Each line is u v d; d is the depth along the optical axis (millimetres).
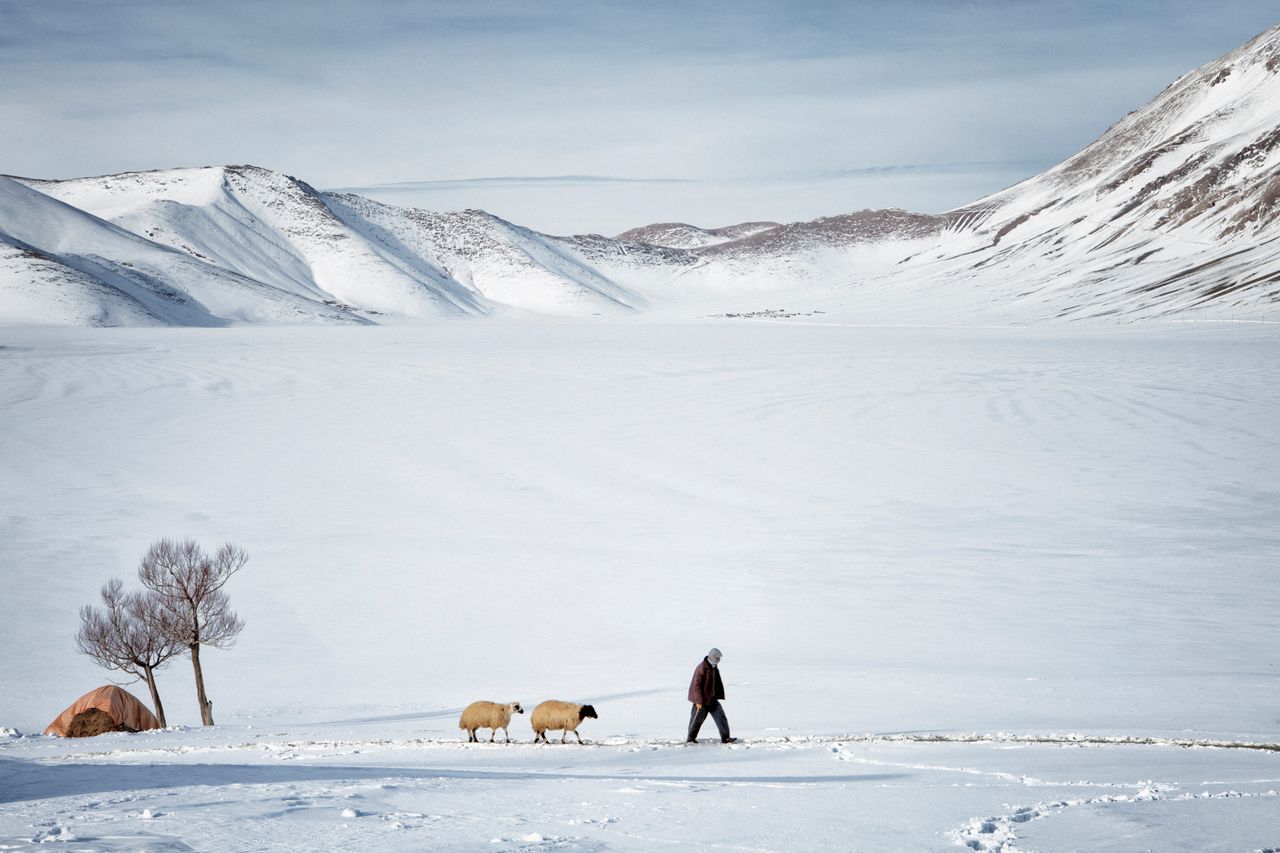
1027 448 57312
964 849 7801
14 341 150125
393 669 26422
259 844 7363
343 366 110188
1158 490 46500
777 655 25969
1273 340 125875
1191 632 26719
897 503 46000
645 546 39750
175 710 24672
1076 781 11070
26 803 9305
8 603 33094
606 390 87812
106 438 66500
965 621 28750
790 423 67938
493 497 49375
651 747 15500
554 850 7523
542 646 28078
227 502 48969
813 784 11070
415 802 9648
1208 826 8461
